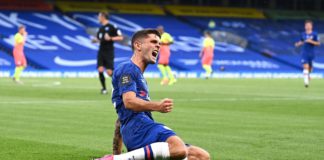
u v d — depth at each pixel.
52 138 20.92
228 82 63.66
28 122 25.53
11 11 90.81
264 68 91.19
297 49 98.31
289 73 84.56
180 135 21.97
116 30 42.34
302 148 19.06
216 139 21.00
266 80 70.62
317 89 50.94
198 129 23.61
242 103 35.62
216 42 96.50
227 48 94.94
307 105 34.62
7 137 21.05
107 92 43.03
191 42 94.25
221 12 106.44
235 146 19.45
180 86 54.31
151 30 13.55
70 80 64.50
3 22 87.50
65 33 88.94
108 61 42.34
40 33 87.38
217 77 79.56
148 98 13.59
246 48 96.25
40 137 21.12
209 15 104.44
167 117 27.72
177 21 100.31
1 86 51.19
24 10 92.19
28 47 83.44
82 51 85.38
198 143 20.08
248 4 111.19
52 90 46.06
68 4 96.62
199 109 31.75
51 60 81.94
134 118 13.25
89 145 19.45
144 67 13.62
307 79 54.53
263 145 19.64
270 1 112.50
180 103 35.31
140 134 13.08
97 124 24.98
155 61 13.59
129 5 101.38
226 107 33.00
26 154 17.64
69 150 18.42
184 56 89.44
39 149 18.55
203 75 81.25
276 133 22.50
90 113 29.31
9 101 35.88
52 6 94.94
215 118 27.47
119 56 86.62
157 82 62.81
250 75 83.44
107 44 42.31
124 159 12.59
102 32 42.22
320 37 104.69
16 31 85.88
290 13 111.69
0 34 84.12
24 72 75.38
